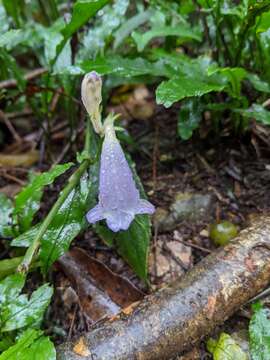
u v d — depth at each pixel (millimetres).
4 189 201
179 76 166
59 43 186
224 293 137
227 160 191
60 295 162
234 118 185
